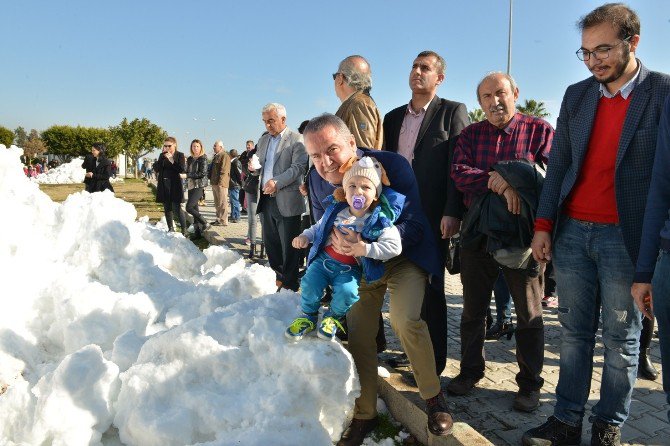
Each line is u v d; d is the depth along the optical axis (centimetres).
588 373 291
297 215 535
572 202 292
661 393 362
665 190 235
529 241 313
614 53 259
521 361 330
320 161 260
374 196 246
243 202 988
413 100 381
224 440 223
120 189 2891
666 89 256
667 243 227
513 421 315
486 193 329
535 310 327
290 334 258
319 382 246
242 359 265
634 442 296
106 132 7019
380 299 289
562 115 300
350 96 363
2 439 243
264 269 413
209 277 457
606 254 277
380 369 338
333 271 258
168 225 1078
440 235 367
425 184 363
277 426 230
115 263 412
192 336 264
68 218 455
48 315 342
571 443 292
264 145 566
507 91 334
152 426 235
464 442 259
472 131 354
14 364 306
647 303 241
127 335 302
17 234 411
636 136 261
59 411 238
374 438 291
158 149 6281
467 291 348
